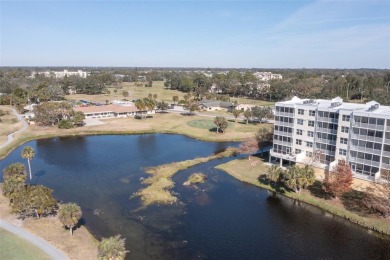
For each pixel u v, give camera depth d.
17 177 71.31
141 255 52.44
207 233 59.88
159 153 112.81
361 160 75.75
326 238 58.88
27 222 59.19
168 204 71.62
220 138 132.38
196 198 75.50
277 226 62.97
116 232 59.16
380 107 83.75
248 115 158.88
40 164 99.50
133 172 92.38
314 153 85.75
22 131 137.38
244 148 109.56
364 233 60.44
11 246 50.69
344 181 69.12
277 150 94.94
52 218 61.56
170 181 84.88
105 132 141.50
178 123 160.38
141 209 68.88
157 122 162.25
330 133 82.25
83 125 152.25
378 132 72.06
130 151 114.88
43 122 148.88
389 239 58.28
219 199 75.19
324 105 89.19
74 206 55.78
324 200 72.31
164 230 60.53
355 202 70.44
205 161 103.94
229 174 91.81
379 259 52.72
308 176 74.69
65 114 153.75
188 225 62.69
